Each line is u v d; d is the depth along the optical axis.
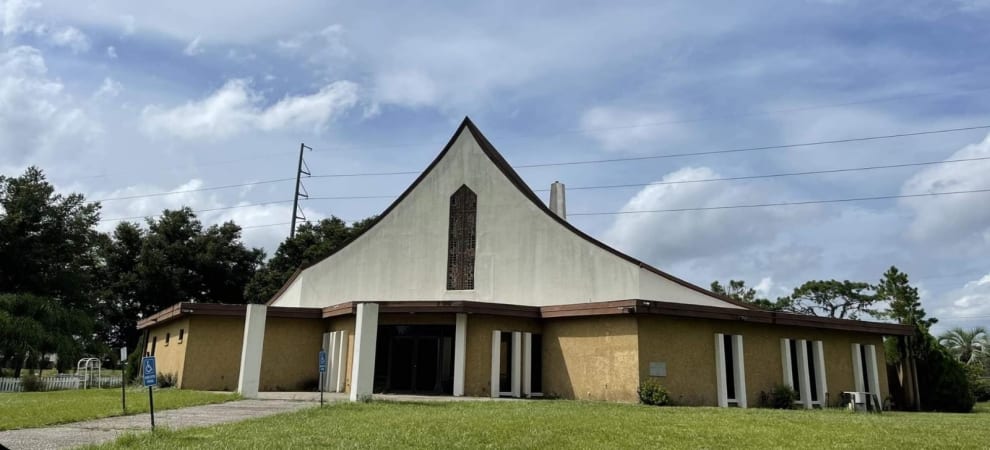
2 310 32.09
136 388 25.09
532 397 22.88
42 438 10.98
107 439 10.84
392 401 18.67
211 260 60.28
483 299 26.62
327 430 11.72
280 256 55.69
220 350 25.25
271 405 17.44
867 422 15.05
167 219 62.03
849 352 25.42
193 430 11.62
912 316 28.88
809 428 13.41
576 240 25.95
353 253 29.19
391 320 23.86
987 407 28.20
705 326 22.05
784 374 23.19
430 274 27.70
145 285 57.81
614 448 10.20
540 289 26.02
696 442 11.12
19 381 25.98
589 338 22.25
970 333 47.88
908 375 27.02
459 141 28.98
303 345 26.11
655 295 24.78
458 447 10.00
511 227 27.12
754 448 10.60
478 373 22.36
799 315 23.56
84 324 36.41
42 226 48.59
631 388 20.56
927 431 13.42
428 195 28.75
